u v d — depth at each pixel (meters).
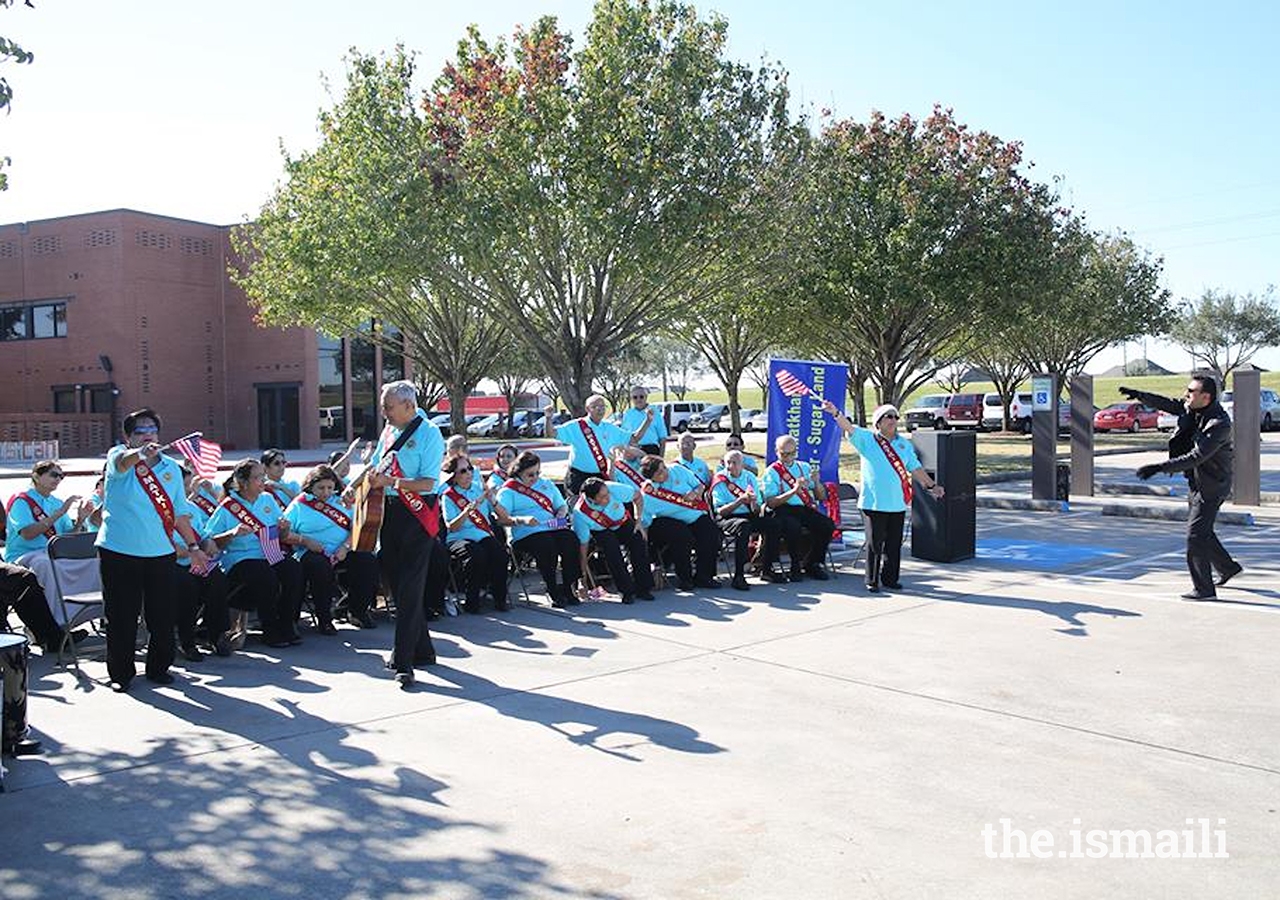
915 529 12.16
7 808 4.86
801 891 4.01
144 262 40.91
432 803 4.90
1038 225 26.88
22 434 38.78
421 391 49.28
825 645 7.92
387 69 18.23
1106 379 97.62
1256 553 12.22
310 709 6.40
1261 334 62.09
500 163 17.33
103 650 7.88
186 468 8.55
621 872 4.19
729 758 5.46
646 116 17.36
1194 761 5.36
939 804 4.84
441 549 9.05
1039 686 6.72
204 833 4.58
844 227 24.88
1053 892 3.99
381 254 17.88
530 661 7.54
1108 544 13.40
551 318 19.89
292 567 8.09
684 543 10.20
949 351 36.50
